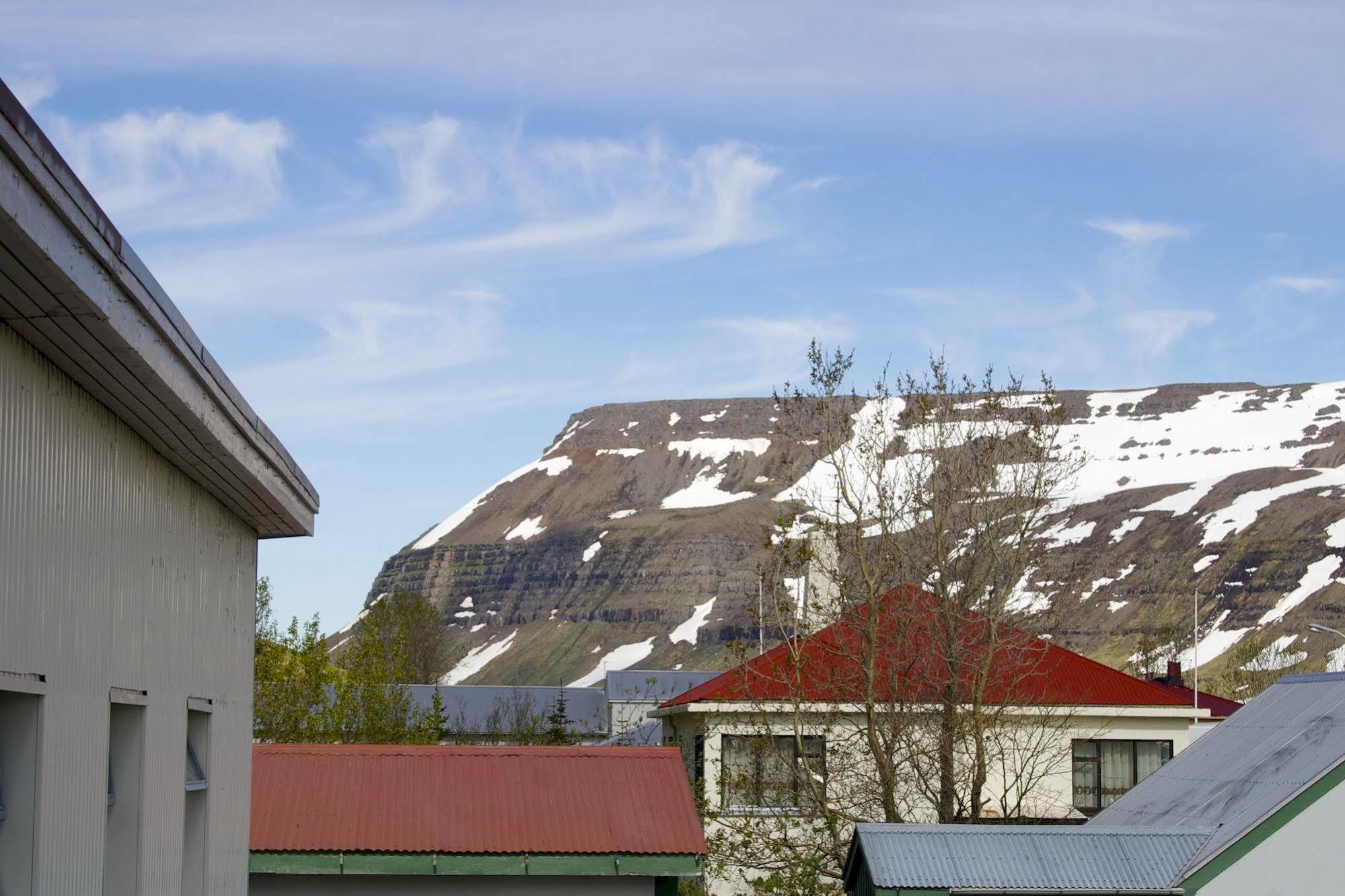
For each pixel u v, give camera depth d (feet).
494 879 58.08
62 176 20.30
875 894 47.09
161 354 26.78
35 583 24.88
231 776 43.83
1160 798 57.47
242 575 45.27
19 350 23.94
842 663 108.88
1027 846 48.78
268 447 37.96
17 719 25.12
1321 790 48.29
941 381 112.47
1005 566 108.37
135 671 31.60
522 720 233.96
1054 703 113.19
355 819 57.88
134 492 31.45
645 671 267.18
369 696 151.84
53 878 25.94
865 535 110.83
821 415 110.22
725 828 102.58
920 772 102.32
